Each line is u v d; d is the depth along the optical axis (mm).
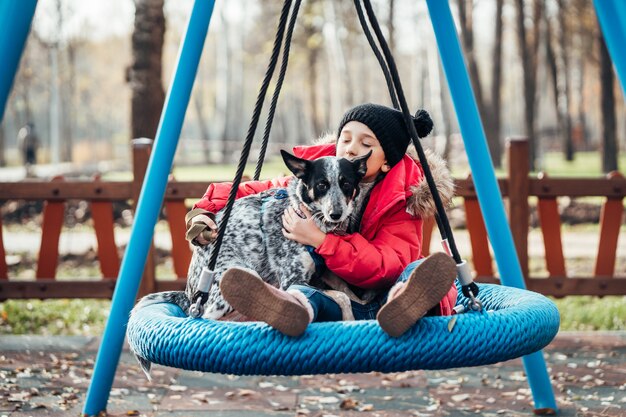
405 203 3301
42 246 7074
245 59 52094
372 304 3229
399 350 2502
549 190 7000
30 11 3461
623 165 31734
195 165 38062
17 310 7871
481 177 4477
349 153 3395
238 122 51781
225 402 4980
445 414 4703
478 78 26078
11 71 3465
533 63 31203
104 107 67438
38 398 4930
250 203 3348
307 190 3217
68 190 6961
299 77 57906
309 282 3215
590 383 5336
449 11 4273
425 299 2447
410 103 51906
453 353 2539
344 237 3129
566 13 34875
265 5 43094
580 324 7488
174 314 3105
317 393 5223
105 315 7855
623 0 3559
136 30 14898
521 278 4543
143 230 4344
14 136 68562
